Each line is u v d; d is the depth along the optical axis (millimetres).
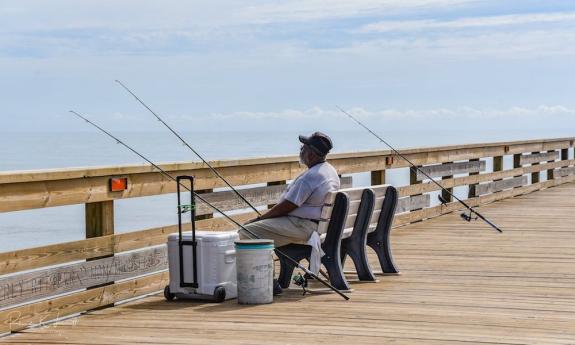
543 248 10352
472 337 5727
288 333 5855
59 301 6355
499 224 12867
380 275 8430
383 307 6785
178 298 7160
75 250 6504
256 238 7336
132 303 7023
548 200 16766
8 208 5953
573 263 9172
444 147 14148
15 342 5699
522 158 18188
